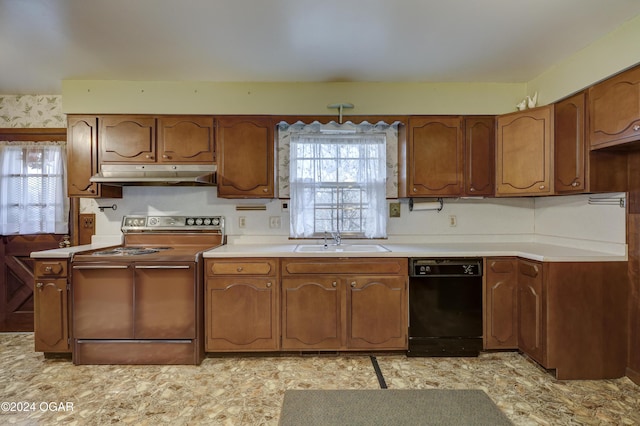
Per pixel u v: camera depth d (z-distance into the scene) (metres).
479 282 2.62
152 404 2.02
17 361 2.55
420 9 1.91
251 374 2.37
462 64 2.59
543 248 2.73
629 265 2.28
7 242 3.17
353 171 3.17
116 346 2.49
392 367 2.46
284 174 3.17
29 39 2.20
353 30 2.12
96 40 2.22
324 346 2.60
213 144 2.88
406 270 2.60
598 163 2.30
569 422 1.84
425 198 3.19
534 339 2.40
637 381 2.22
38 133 3.15
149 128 2.85
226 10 1.90
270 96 2.90
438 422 1.59
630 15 1.96
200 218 3.09
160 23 2.03
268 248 2.83
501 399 2.06
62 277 2.51
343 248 2.94
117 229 3.13
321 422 1.59
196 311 2.50
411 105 2.91
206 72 2.71
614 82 2.11
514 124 2.79
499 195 2.88
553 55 2.45
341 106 2.86
